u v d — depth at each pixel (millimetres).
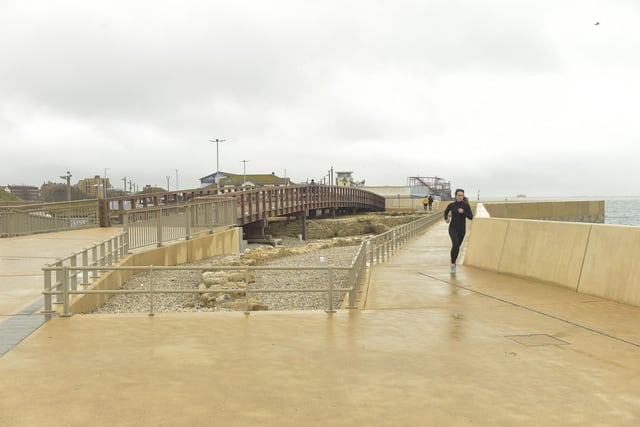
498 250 13680
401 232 23281
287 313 8836
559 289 10805
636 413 4684
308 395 5113
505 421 4520
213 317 8547
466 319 8359
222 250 25125
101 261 13891
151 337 7289
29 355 6438
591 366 5984
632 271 9227
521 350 6633
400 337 7285
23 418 4578
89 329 7758
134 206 31672
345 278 19281
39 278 12781
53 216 26609
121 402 4934
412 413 4688
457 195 13359
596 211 52094
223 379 5566
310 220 58094
